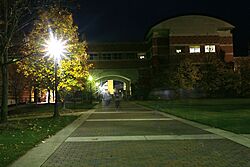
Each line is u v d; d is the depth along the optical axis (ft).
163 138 43.06
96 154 33.06
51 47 79.10
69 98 193.77
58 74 95.25
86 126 60.18
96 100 232.73
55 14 82.07
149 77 239.91
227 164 27.84
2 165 28.25
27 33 77.92
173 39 222.89
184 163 28.45
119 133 48.96
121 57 251.19
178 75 198.70
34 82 125.59
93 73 248.32
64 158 31.40
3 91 62.23
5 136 45.73
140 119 73.51
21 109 126.72
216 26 225.97
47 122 67.46
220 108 105.50
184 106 123.13
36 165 28.71
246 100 168.55
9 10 60.44
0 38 61.36
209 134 46.26
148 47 246.68
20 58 67.51
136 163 28.76
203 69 208.64
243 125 55.42
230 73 201.67
